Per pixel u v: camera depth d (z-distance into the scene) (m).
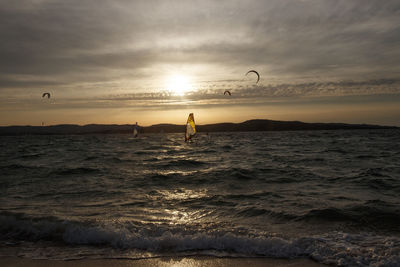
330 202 9.90
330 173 16.19
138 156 29.09
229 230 7.22
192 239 6.73
